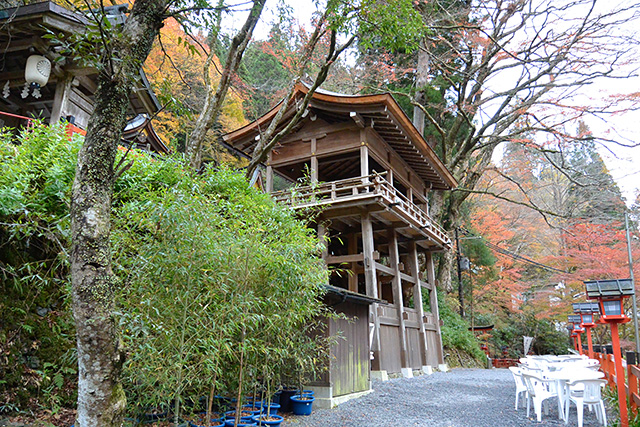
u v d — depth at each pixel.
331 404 7.19
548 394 7.02
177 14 3.53
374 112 11.26
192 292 3.98
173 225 3.75
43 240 5.07
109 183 2.90
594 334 25.94
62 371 4.73
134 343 3.79
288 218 5.70
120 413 2.68
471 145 19.69
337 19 7.07
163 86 3.78
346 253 15.31
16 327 4.48
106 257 2.78
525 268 28.12
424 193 16.31
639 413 5.55
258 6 8.04
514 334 26.69
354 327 8.50
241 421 5.09
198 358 4.23
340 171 15.35
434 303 15.43
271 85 24.14
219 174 7.30
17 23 6.61
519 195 30.08
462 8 18.44
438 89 19.08
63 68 7.43
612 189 24.02
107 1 8.44
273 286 4.88
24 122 8.36
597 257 19.56
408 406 7.68
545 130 18.53
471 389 10.05
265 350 4.89
